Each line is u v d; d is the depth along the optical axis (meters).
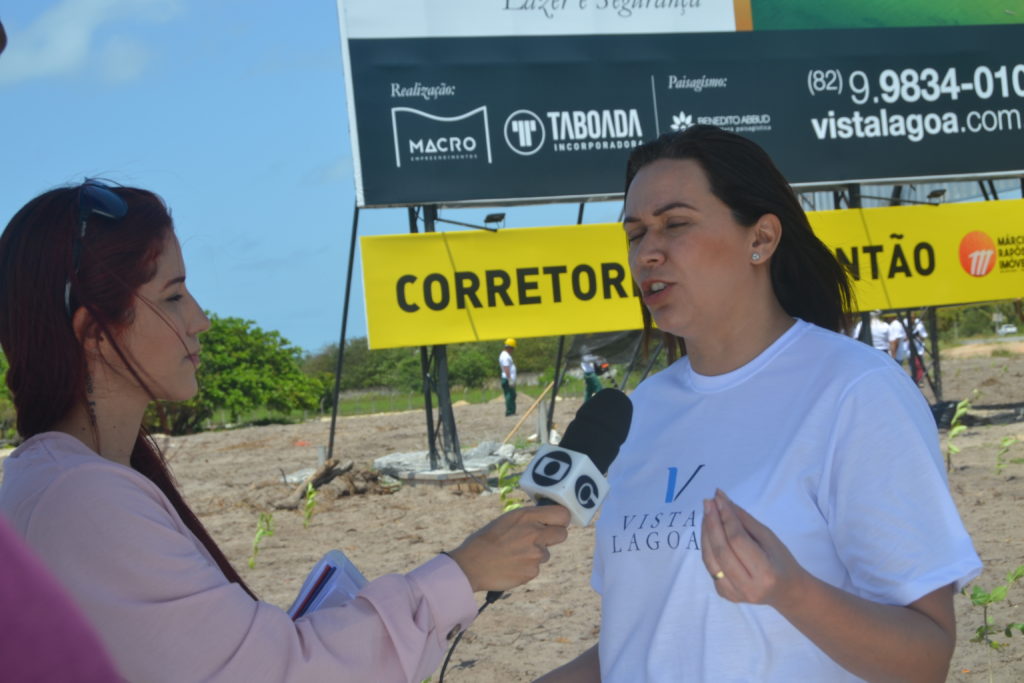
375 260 11.89
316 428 25.52
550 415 13.80
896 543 1.63
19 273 1.62
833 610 1.46
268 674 1.48
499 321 12.20
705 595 1.79
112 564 1.43
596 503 1.83
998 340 43.47
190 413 29.92
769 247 1.99
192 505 11.91
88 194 1.65
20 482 1.50
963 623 5.58
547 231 12.36
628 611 1.91
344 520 10.53
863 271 13.61
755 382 1.92
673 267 1.95
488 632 6.12
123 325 1.63
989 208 14.06
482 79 12.36
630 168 2.10
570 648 5.75
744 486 1.80
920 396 1.80
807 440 1.77
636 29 12.91
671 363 2.41
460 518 10.26
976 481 9.86
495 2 12.43
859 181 13.66
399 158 12.07
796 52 13.48
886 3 13.80
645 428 2.06
